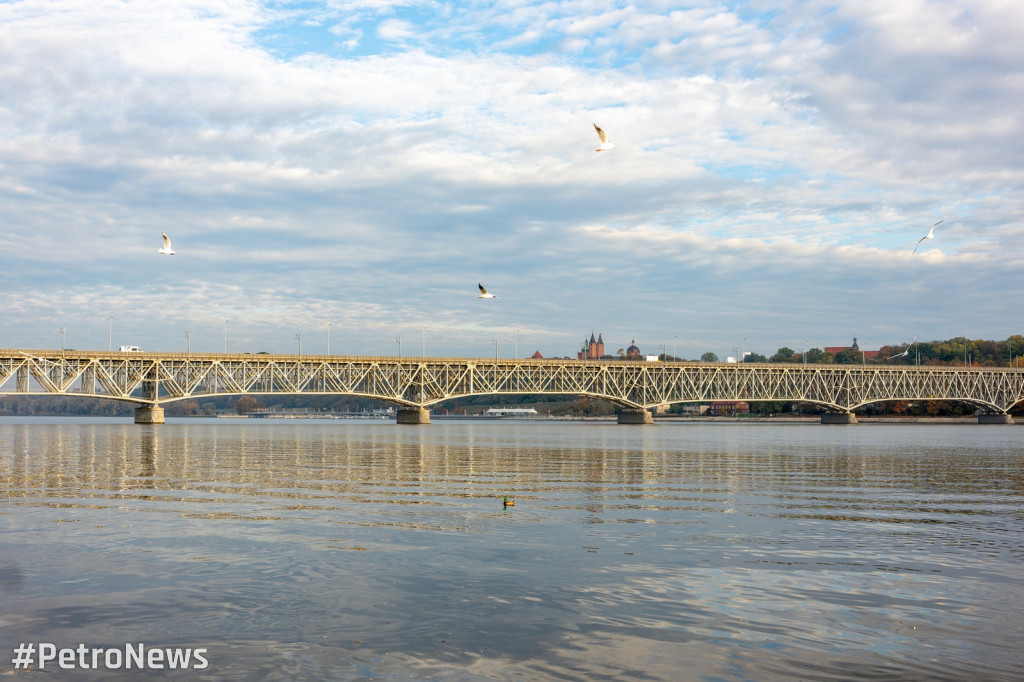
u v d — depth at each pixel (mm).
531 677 15828
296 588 21562
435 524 31375
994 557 25812
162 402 186500
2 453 76875
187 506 36281
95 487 44156
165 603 20234
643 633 18297
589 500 39438
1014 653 17172
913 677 15898
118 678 15672
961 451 89312
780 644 17672
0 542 27203
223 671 16047
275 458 70812
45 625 18625
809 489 45281
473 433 162625
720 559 25219
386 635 18062
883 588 22000
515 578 22688
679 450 90562
